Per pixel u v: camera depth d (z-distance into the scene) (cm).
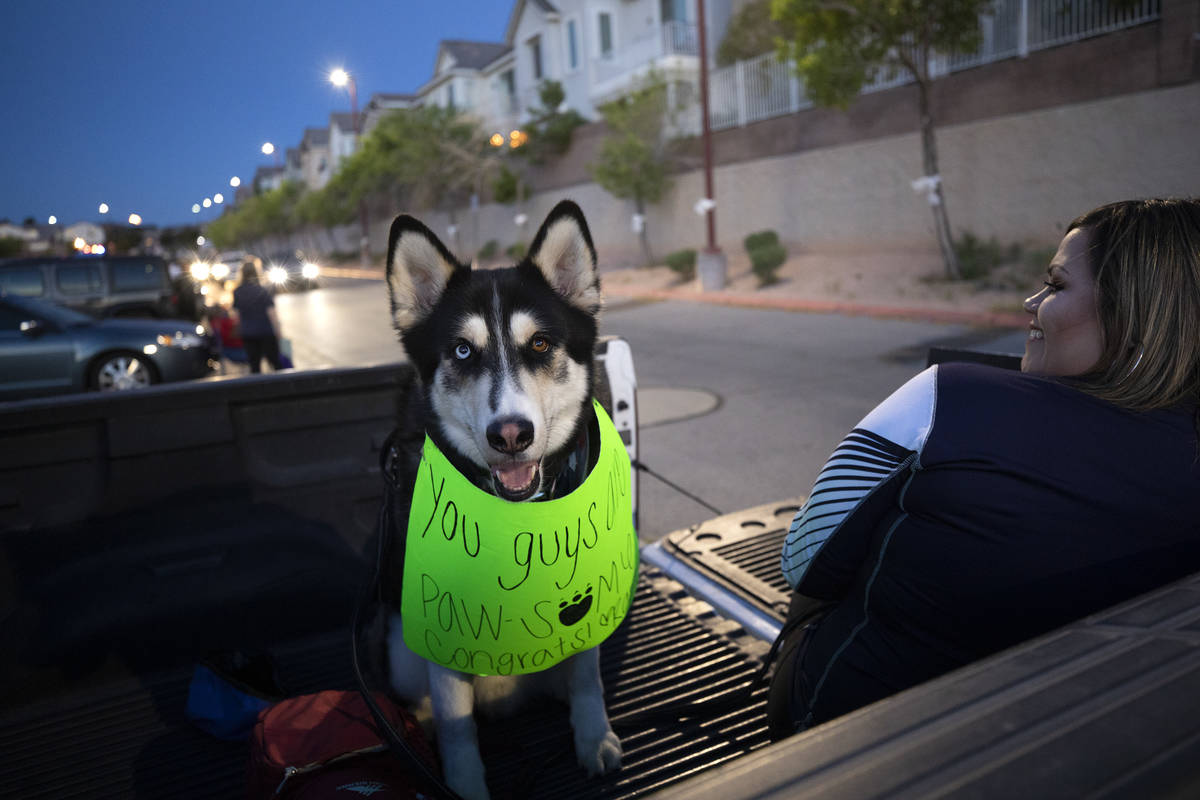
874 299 1295
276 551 277
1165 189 1180
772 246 1647
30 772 210
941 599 127
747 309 1407
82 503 248
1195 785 55
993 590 123
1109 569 119
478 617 179
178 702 242
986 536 121
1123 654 73
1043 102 1321
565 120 2627
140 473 255
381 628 234
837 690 144
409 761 161
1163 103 1168
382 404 291
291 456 278
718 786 61
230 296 987
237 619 272
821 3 1245
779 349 1003
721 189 2036
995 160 1411
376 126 3366
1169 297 120
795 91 1798
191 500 263
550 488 204
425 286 215
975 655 130
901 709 69
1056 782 57
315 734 176
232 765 211
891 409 132
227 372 1107
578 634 190
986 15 1325
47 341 892
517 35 3238
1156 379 120
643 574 317
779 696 164
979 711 67
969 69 1432
